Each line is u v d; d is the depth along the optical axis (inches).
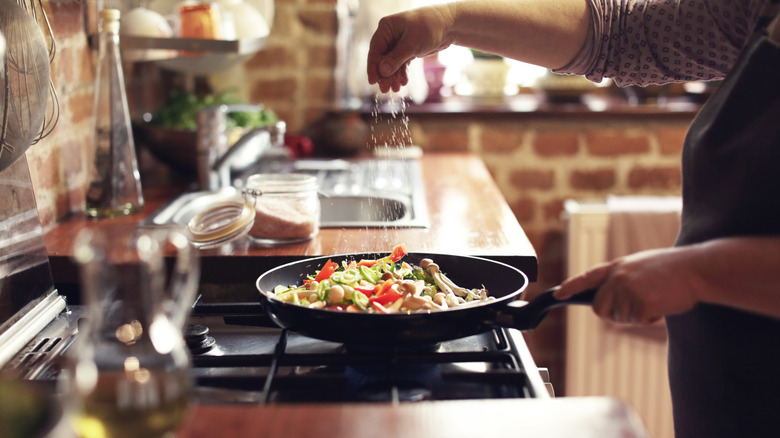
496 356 36.2
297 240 55.7
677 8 43.9
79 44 68.1
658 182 97.9
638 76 46.7
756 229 33.6
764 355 34.0
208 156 70.9
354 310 36.9
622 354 92.2
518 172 98.3
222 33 76.0
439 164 87.7
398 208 68.4
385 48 45.9
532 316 33.7
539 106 97.8
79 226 60.1
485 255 51.1
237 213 55.1
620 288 29.5
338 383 33.8
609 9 45.6
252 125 81.9
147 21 72.4
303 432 26.4
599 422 27.3
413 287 38.1
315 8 93.1
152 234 25.8
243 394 33.6
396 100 96.7
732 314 34.9
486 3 45.8
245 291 54.2
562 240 99.4
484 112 96.0
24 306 40.3
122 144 63.0
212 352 38.9
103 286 24.8
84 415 23.5
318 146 94.8
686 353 38.5
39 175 58.2
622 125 96.6
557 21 45.7
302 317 35.7
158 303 25.4
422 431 26.6
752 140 33.9
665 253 30.3
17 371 35.1
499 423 27.2
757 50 34.6
